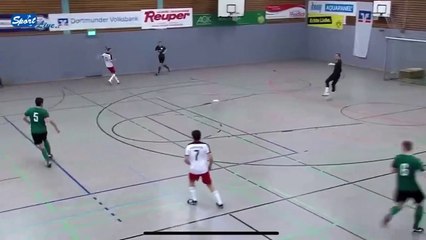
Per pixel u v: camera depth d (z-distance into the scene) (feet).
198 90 59.47
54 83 64.95
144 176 31.45
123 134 40.93
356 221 24.97
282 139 39.34
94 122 44.83
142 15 71.00
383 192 28.71
